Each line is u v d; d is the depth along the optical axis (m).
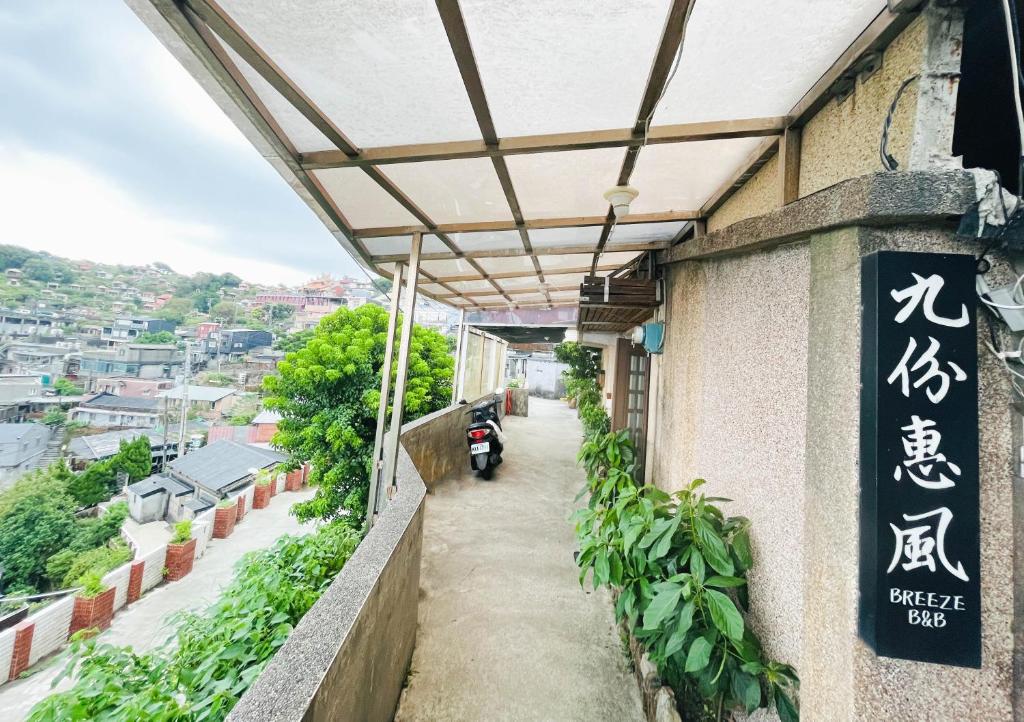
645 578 1.92
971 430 0.99
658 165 2.18
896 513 1.00
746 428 1.79
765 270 1.68
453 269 4.50
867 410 1.05
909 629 0.99
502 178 2.27
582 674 2.38
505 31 1.28
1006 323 1.00
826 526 1.17
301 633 1.28
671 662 1.90
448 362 9.88
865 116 1.40
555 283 5.44
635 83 1.52
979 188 0.98
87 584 8.55
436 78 1.50
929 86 1.14
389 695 1.93
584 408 8.69
